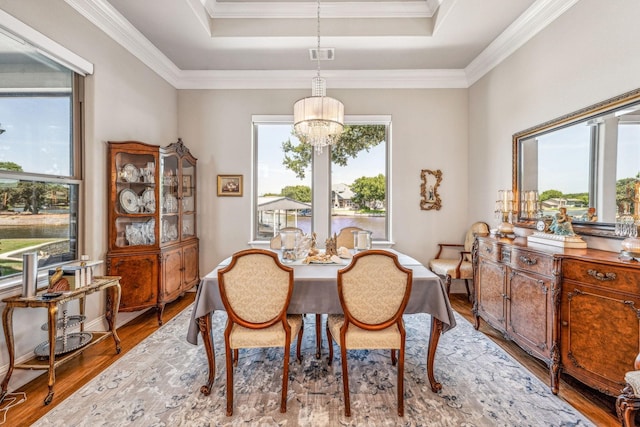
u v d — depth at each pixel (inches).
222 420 65.3
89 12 101.7
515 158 121.3
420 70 157.5
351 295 69.4
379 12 126.3
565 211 87.6
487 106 143.1
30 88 86.8
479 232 143.3
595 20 86.7
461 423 64.4
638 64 75.4
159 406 69.8
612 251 79.1
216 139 163.0
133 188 119.1
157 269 119.1
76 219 102.6
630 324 61.3
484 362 89.9
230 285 69.3
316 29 127.3
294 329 74.9
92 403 70.7
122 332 110.5
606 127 82.4
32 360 80.0
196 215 161.6
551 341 75.4
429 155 162.2
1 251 79.0
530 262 83.6
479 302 111.9
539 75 109.1
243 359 91.4
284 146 169.2
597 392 75.0
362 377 81.7
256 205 169.3
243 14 126.9
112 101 114.3
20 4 80.1
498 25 118.6
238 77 159.9
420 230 162.9
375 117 160.9
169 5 108.2
